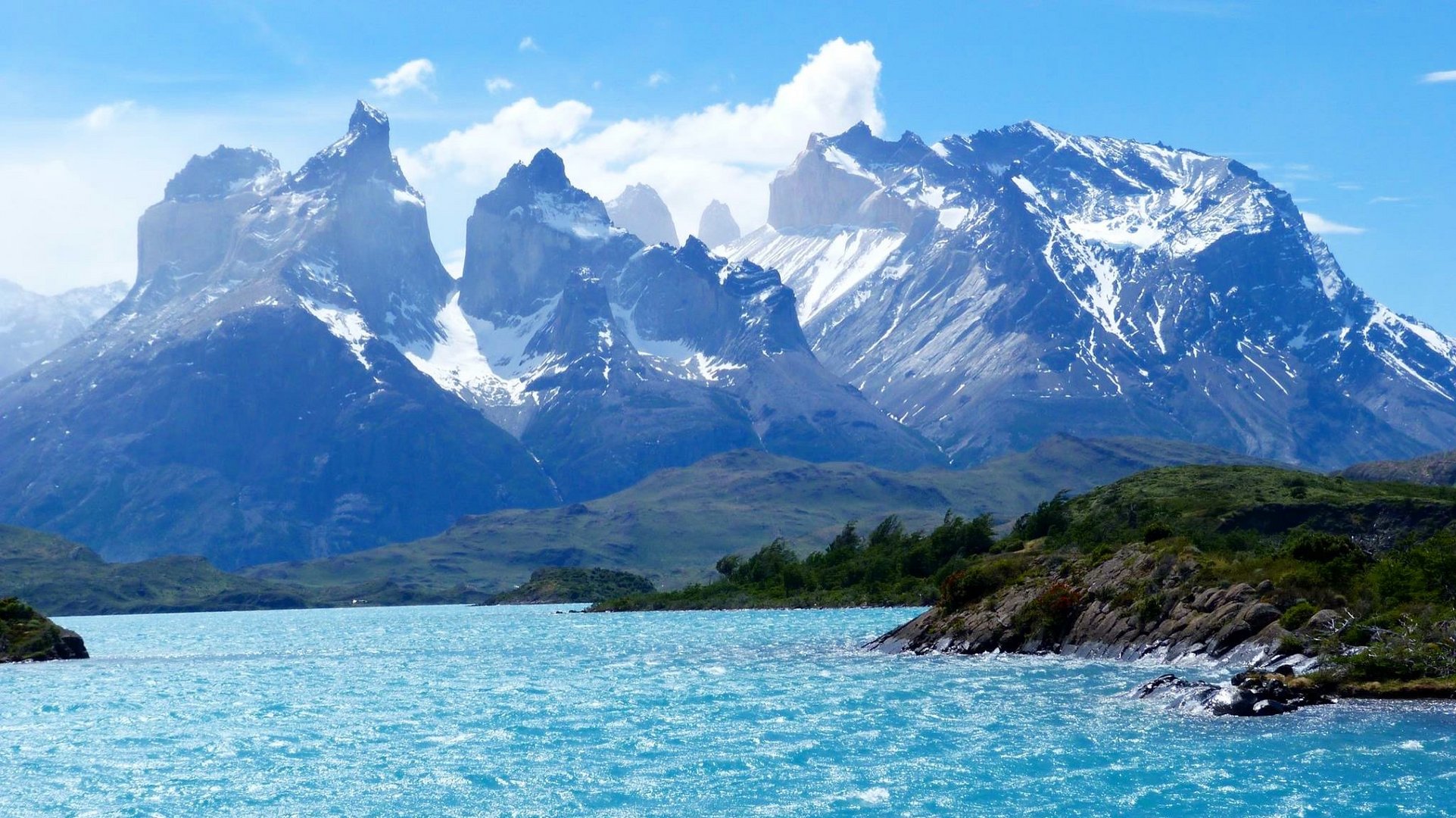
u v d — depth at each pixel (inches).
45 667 7140.8
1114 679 4793.3
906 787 3262.8
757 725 4131.4
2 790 3479.3
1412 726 3708.2
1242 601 5128.0
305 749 3946.9
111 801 3339.1
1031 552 7834.6
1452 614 4485.7
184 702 5167.3
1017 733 3828.7
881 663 5723.4
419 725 4360.2
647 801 3213.6
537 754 3762.3
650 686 5216.5
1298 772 3260.3
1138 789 3169.3
